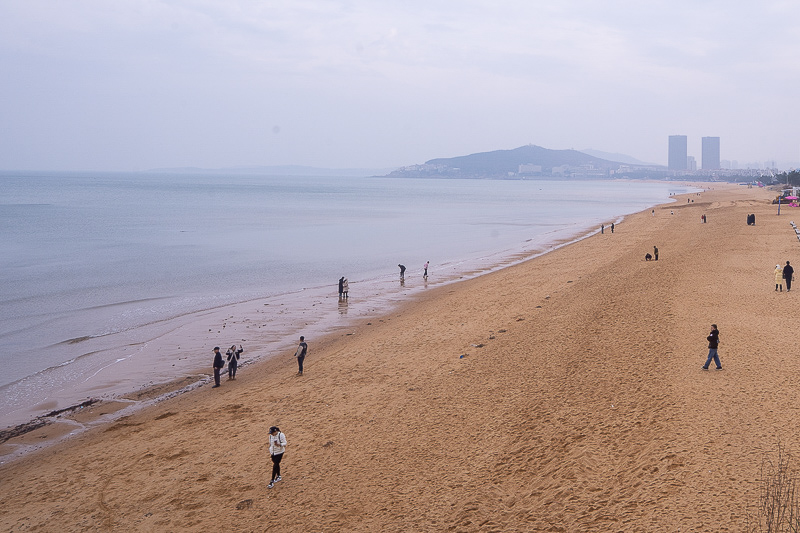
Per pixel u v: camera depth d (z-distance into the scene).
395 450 16.88
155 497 15.34
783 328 24.70
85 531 13.97
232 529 13.72
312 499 14.70
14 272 53.75
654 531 11.20
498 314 33.09
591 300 33.44
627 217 111.75
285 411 20.62
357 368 24.98
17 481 16.80
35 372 26.66
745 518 11.06
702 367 19.94
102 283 48.81
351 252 69.62
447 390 21.14
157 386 24.55
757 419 15.44
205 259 62.94
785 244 51.66
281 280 50.75
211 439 18.70
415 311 36.81
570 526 12.02
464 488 14.38
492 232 93.38
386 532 12.98
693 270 40.50
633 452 14.59
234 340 31.39
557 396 19.16
